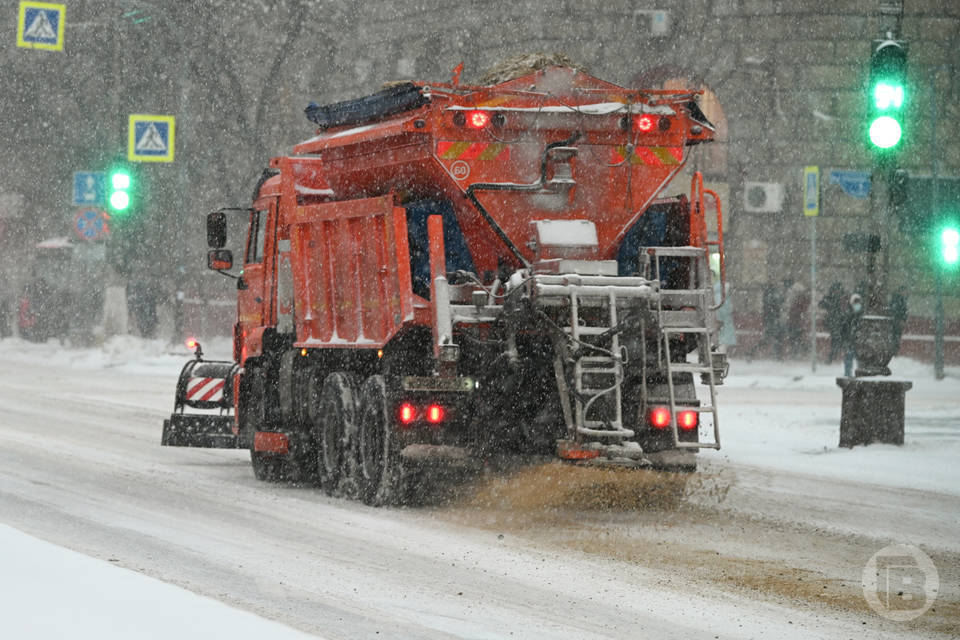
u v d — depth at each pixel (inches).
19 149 5846.5
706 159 4010.8
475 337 1337.4
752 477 1561.3
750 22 3973.9
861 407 1839.3
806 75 3961.6
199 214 5002.5
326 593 932.6
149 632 671.8
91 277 5004.9
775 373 3432.6
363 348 1416.1
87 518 1245.1
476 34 4146.2
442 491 1427.2
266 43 4877.0
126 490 1459.2
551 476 1362.0
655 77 4010.8
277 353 1625.2
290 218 1565.0
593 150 1397.6
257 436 1595.7
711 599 927.0
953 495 1425.9
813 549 1119.0
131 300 4589.1
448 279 1366.9
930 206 3457.2
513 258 1386.6
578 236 1369.3
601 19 3978.8
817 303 3897.6
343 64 4611.2
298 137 4753.9
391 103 1400.1
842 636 831.1
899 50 1870.1
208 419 1689.2
